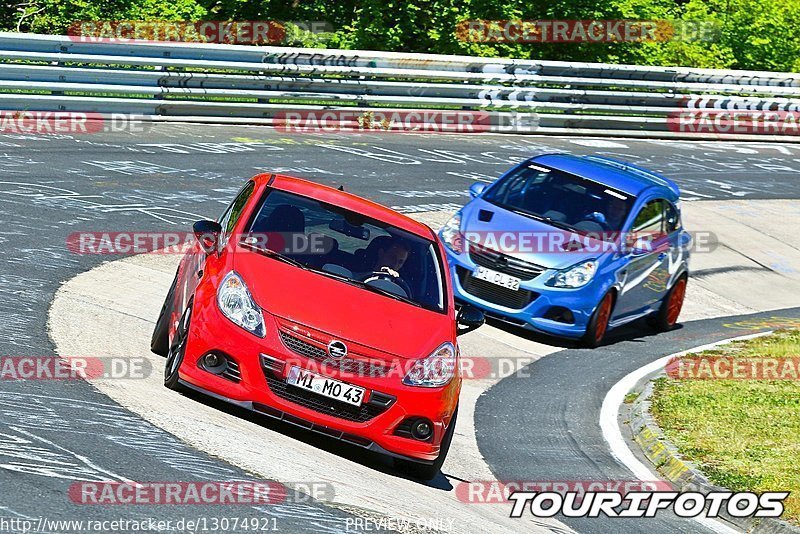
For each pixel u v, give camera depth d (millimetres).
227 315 26250
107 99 70062
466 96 90062
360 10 110000
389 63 84562
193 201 54625
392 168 72312
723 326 55344
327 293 27625
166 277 41625
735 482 30547
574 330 45438
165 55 73000
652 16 125875
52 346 29984
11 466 20109
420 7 111938
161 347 31594
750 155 103125
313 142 76312
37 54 67375
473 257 45750
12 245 41000
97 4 103562
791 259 71312
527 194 48750
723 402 39000
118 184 55156
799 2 142375
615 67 97812
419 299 29172
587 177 49906
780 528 27859
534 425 35531
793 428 36281
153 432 24094
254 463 23672
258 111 78500
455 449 31625
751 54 140000
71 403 25047
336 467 25484
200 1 112000
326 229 30109
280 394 25875
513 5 116000
